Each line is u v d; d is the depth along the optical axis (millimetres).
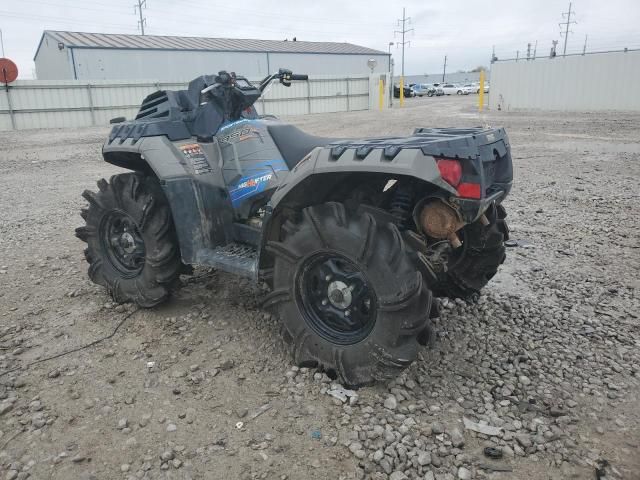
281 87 28797
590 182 8562
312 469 2377
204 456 2475
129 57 35688
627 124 16906
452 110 26562
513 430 2600
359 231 2727
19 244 6070
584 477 2291
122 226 4160
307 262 2982
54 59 37344
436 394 2902
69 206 8203
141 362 3336
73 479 2354
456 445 2486
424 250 2713
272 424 2689
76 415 2809
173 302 4207
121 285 4094
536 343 3428
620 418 2672
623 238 5637
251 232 3801
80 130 21766
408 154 2537
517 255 5191
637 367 3131
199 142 3891
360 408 2789
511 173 3381
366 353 2805
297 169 2932
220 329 3736
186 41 42906
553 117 20078
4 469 2422
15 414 2828
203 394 2963
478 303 4047
